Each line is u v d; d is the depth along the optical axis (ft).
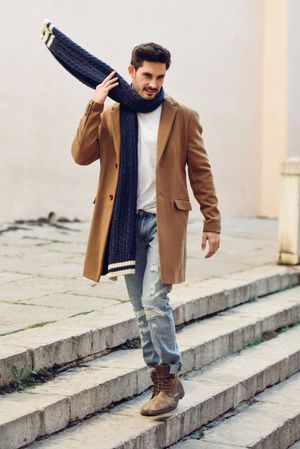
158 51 13.75
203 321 20.27
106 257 14.32
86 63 14.14
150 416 14.79
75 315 18.21
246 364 18.60
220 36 38.34
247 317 20.85
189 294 20.65
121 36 34.14
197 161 14.58
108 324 17.15
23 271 23.31
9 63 30.60
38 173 31.86
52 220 32.40
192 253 27.84
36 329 16.62
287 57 40.09
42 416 13.65
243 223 37.52
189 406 15.48
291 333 21.57
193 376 17.56
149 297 14.12
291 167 25.67
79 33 32.55
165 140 14.08
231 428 16.06
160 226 13.99
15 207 31.22
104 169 14.42
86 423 14.51
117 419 14.73
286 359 19.33
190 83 37.11
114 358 16.78
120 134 14.10
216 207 14.73
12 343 15.43
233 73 39.11
